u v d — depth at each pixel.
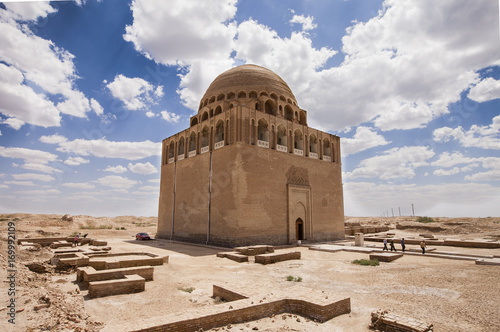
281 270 13.68
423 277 11.95
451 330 6.38
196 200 27.30
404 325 5.97
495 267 14.27
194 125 30.19
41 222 46.84
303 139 28.80
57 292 8.54
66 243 22.38
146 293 9.57
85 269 10.99
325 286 10.48
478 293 9.38
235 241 21.89
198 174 27.58
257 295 7.86
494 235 33.97
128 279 9.81
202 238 25.62
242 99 29.00
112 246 23.97
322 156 30.61
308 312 7.23
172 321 5.86
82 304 7.93
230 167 23.56
